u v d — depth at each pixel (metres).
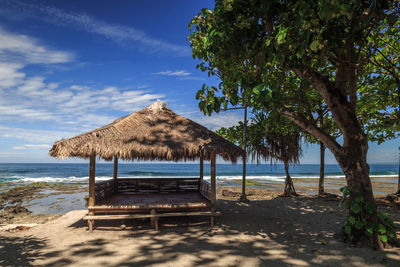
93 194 6.65
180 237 6.00
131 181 9.69
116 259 4.62
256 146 11.71
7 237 6.12
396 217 7.62
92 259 4.63
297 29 4.19
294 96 7.42
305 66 5.39
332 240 5.55
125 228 6.81
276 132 11.45
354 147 5.29
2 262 4.48
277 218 7.82
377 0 4.13
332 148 5.72
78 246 5.38
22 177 37.09
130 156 6.64
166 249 5.15
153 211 6.74
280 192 17.52
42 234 6.34
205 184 8.70
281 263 4.38
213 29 4.93
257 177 38.56
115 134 6.97
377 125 10.30
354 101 5.43
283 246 5.27
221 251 5.01
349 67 5.36
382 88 8.53
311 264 4.30
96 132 6.85
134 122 7.66
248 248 5.17
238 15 5.13
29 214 10.99
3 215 10.43
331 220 7.47
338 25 4.26
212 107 5.54
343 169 5.50
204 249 5.13
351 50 5.18
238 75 5.49
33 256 4.78
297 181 31.41
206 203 7.04
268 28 5.07
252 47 5.07
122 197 8.61
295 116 6.10
